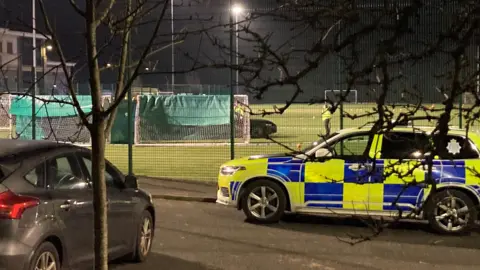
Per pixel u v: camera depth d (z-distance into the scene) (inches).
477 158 363.6
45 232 220.2
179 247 336.2
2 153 227.6
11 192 215.2
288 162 394.6
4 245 208.1
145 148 877.8
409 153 135.6
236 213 445.1
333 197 380.5
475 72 99.9
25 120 801.6
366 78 116.9
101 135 147.8
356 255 323.6
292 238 364.2
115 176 285.0
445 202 369.1
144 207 299.7
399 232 382.0
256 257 316.5
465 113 108.2
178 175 628.7
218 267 295.0
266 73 117.6
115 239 272.4
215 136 915.4
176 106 912.9
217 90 1094.4
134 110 906.7
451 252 333.7
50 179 235.1
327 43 122.3
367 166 141.9
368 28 106.8
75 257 239.6
